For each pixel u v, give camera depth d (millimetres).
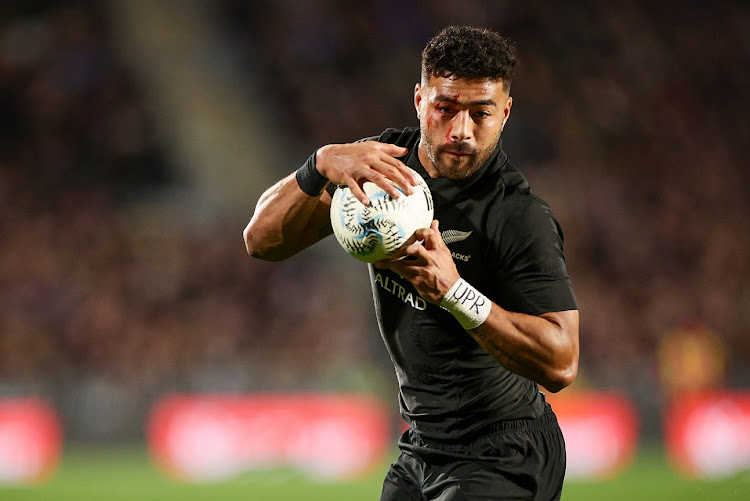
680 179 69625
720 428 43375
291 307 58406
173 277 58750
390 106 70375
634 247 63438
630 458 43688
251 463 42938
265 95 70375
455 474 12477
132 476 39438
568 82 71688
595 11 75500
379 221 11039
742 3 80188
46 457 43438
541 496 12586
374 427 44844
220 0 72562
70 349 54938
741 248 67000
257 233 13125
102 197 63625
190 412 43312
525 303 11672
